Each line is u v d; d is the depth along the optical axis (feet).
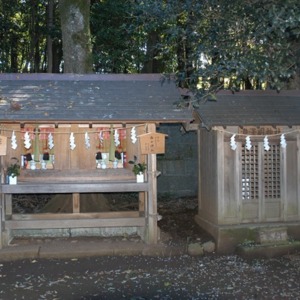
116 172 24.21
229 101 25.44
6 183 22.93
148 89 24.59
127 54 49.88
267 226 24.06
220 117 23.59
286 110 25.07
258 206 24.58
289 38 17.29
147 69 53.93
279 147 24.76
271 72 16.51
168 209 31.76
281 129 24.47
